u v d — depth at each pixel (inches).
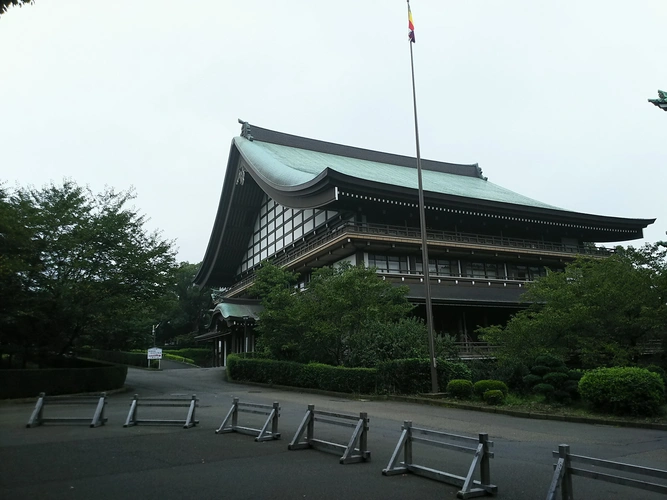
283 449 383.6
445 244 1368.1
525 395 757.3
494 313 1488.7
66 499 254.4
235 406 466.6
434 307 1368.1
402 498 259.0
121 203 1029.8
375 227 1322.6
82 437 437.4
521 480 303.1
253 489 272.4
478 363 917.8
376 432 488.7
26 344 910.4
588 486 304.8
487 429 520.7
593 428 535.5
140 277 991.0
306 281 1556.3
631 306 839.1
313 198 1337.4
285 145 2030.0
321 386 902.4
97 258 962.7
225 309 1545.3
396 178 1690.5
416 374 816.3
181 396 838.5
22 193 946.7
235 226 1991.9
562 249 1657.2
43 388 842.2
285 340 1044.5
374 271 1035.3
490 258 1526.8
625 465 208.1
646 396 581.0
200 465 329.4
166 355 2412.6
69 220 928.3
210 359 2445.9
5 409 695.1
